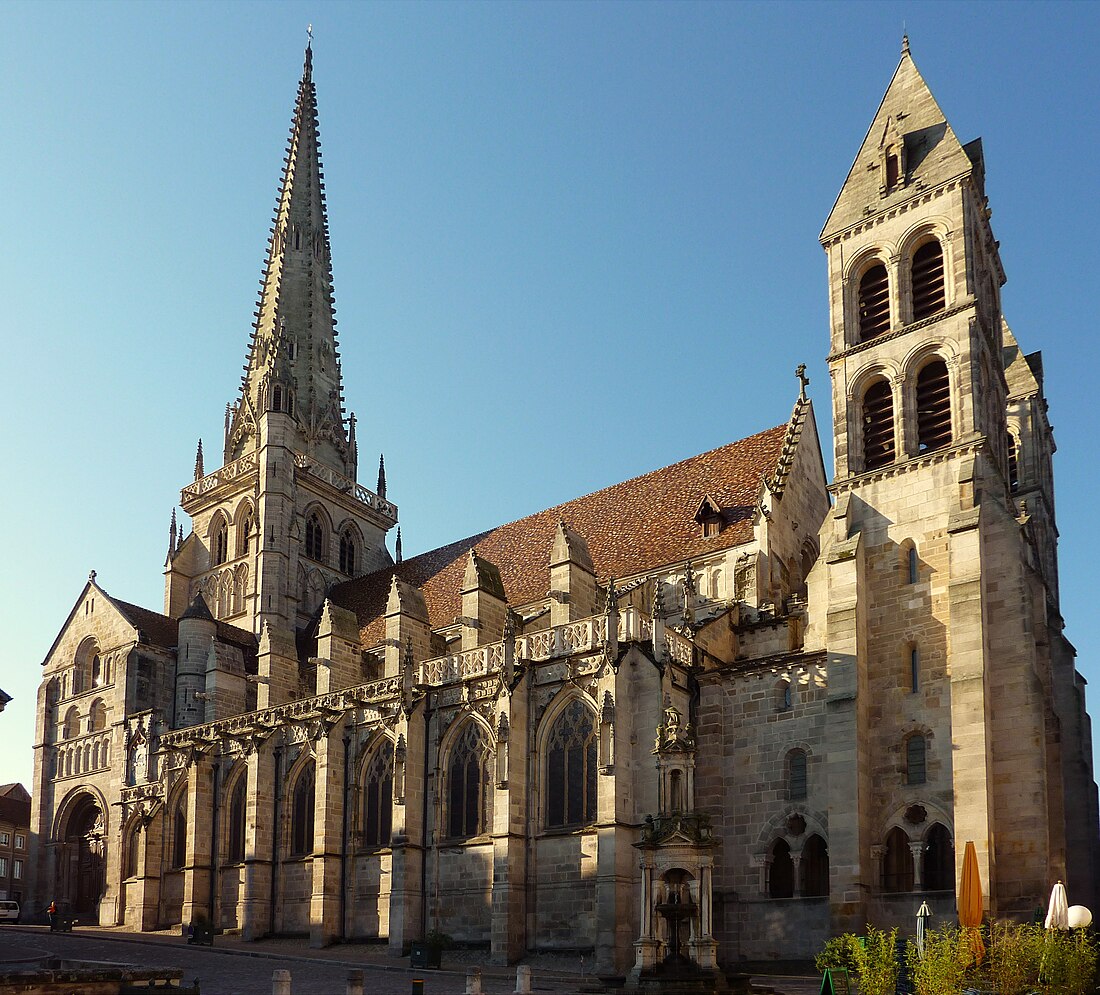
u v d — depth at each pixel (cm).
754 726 5541
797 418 6756
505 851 5584
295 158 10962
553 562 6256
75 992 3594
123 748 8381
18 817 13138
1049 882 4844
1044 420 7119
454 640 7438
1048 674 5459
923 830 4984
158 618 9281
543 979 4806
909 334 5828
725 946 5319
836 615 5394
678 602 6444
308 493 9794
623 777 5322
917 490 5525
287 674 7919
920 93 6244
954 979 3469
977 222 6034
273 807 7000
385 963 5494
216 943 6538
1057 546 6956
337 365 10631
